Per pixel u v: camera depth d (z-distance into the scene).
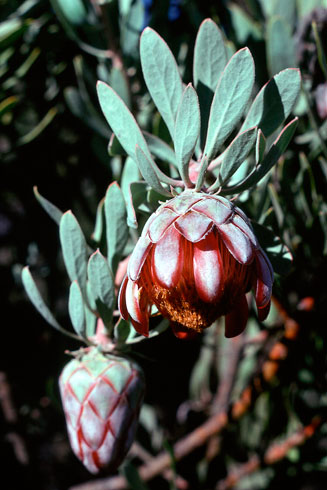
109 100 0.31
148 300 0.32
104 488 0.48
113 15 0.43
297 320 0.41
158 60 0.32
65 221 0.34
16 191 0.48
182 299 0.31
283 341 0.41
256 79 0.42
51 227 0.49
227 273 0.30
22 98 0.47
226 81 0.31
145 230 0.30
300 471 0.46
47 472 0.56
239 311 0.31
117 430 0.34
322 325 0.41
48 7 0.46
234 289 0.31
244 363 0.48
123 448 0.35
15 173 0.48
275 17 0.38
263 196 0.35
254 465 0.46
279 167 0.39
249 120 0.32
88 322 0.36
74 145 0.48
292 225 0.40
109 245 0.34
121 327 0.34
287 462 0.46
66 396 0.35
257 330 0.46
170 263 0.29
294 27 0.43
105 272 0.33
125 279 0.31
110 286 0.33
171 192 0.31
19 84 0.47
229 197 0.35
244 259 0.29
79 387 0.34
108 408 0.34
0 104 0.45
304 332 0.41
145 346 0.47
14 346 0.49
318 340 0.42
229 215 0.30
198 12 0.43
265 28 0.45
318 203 0.40
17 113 0.48
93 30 0.43
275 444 0.46
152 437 0.51
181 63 0.43
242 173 0.34
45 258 0.49
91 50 0.43
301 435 0.45
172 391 0.49
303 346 0.42
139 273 0.30
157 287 0.31
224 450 0.48
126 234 0.34
